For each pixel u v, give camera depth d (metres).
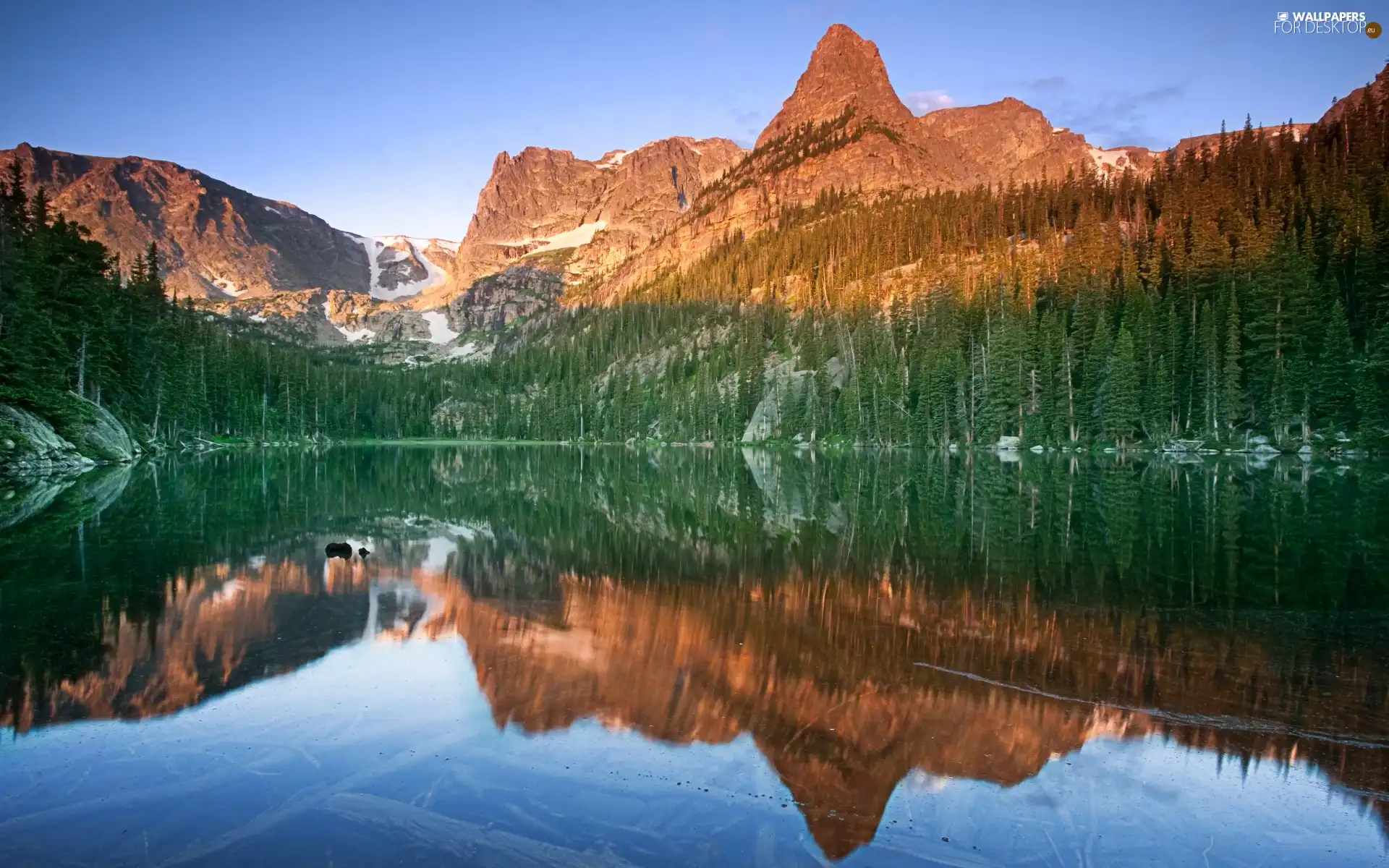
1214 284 77.88
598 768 8.84
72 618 15.20
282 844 7.18
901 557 22.66
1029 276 101.06
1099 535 25.94
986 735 9.78
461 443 156.00
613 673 12.19
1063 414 76.81
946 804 8.09
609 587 18.98
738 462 81.69
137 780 8.47
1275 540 24.47
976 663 12.56
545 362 188.62
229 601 16.95
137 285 85.69
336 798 8.09
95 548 23.56
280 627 14.92
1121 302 83.88
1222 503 34.38
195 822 7.57
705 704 10.84
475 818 7.69
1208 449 67.31
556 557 23.42
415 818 7.66
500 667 12.52
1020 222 140.50
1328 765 9.02
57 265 66.25
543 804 7.99
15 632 14.13
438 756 9.12
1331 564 20.52
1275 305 68.19
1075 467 60.09
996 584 18.59
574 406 159.38
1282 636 13.95
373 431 171.38
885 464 71.00
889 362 98.44
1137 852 7.22
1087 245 104.69
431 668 12.48
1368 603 16.42
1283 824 7.78
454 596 17.88
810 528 29.47
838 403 106.56
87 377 67.00
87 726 9.95
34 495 37.75
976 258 134.62
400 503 39.78
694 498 42.78
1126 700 10.91
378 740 9.56
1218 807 8.08
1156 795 8.30
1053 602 16.72
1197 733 9.82
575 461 89.12
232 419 107.50
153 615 15.57
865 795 8.26
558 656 13.17
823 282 151.62
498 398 178.38
